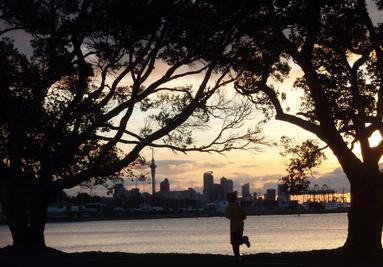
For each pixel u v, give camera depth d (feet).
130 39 79.87
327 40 80.84
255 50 81.30
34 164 90.89
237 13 74.95
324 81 84.74
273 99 76.95
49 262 67.62
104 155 88.28
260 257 69.56
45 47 85.20
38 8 81.35
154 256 73.51
